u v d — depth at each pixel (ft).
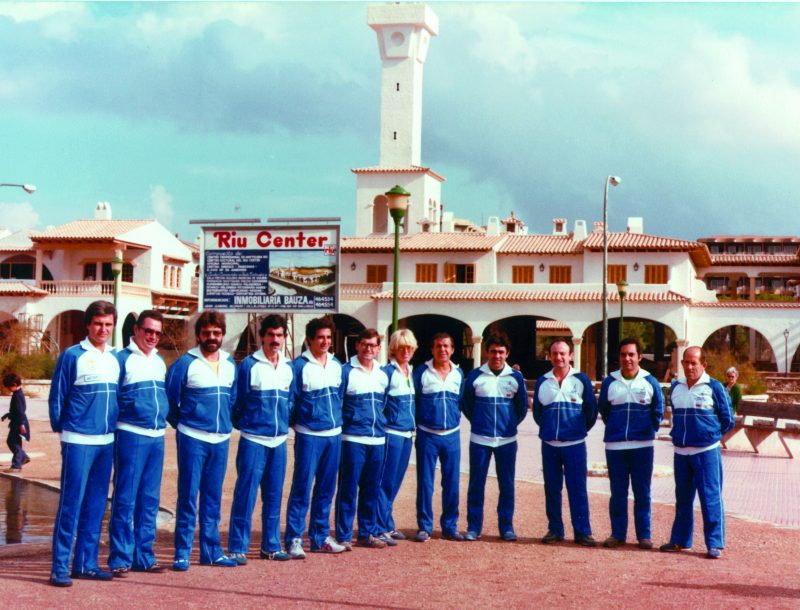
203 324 30.25
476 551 33.55
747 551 34.06
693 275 201.98
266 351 31.71
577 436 35.32
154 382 29.30
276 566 30.58
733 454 72.59
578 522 35.37
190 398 30.12
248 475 31.30
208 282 95.14
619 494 35.01
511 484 36.06
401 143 246.68
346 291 189.26
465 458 68.64
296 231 92.84
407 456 35.76
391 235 214.90
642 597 26.63
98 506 28.55
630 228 216.54
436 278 194.29
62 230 203.62
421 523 35.78
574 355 180.34
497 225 206.39
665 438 84.69
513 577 29.19
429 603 25.71
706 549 34.17
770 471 61.26
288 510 32.53
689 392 33.88
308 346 33.17
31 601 24.91
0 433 82.17
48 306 193.88
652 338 275.39
